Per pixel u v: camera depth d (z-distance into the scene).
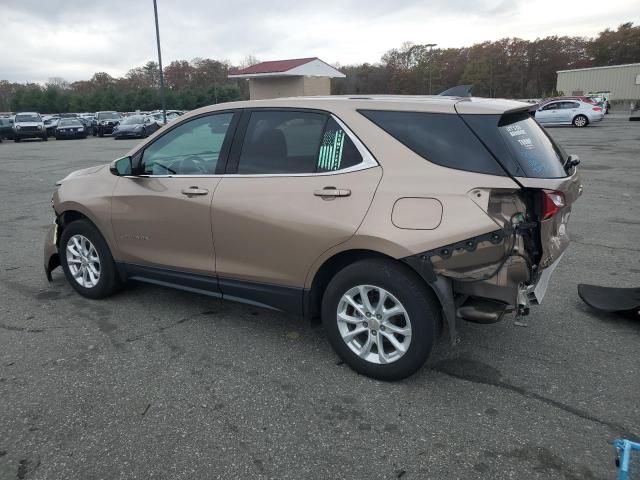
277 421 2.97
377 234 3.10
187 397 3.21
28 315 4.48
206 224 3.86
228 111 3.94
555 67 86.25
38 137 33.00
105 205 4.46
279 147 3.63
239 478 2.53
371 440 2.80
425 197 3.03
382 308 3.25
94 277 4.77
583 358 3.63
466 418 2.97
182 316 4.44
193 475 2.55
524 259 2.98
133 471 2.58
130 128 34.00
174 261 4.15
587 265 5.64
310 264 3.43
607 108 43.91
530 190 2.95
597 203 8.88
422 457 2.66
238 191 3.71
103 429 2.90
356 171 3.28
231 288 3.88
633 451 2.26
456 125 3.11
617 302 4.35
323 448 2.74
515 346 3.82
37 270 5.77
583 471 2.55
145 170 4.30
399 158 3.18
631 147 17.59
